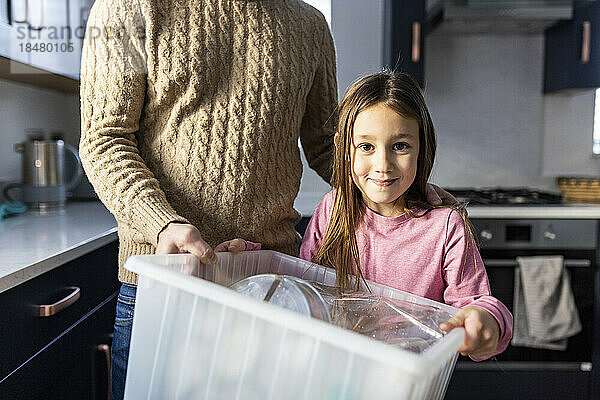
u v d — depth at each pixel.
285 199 1.14
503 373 2.40
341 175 1.02
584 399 2.41
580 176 2.94
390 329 0.74
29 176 2.05
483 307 0.74
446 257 0.97
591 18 2.53
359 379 0.56
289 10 1.16
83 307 1.51
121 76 1.01
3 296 1.08
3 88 2.05
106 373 1.67
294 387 0.60
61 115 2.55
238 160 1.06
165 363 0.72
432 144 1.01
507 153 3.01
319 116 1.30
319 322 0.58
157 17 1.03
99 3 1.06
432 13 2.71
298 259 1.00
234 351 0.65
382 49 2.88
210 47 1.05
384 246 1.01
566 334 2.35
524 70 2.97
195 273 0.89
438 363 0.55
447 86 2.98
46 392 1.28
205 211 1.06
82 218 1.93
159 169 1.07
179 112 1.04
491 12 2.57
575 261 2.39
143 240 1.05
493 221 2.37
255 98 1.08
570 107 2.98
